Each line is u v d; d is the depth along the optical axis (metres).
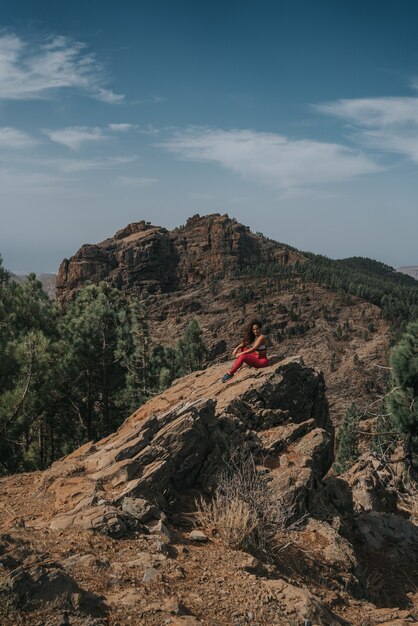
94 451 9.24
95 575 4.91
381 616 6.30
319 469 9.24
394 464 17.72
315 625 4.93
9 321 24.58
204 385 11.75
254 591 5.26
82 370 30.55
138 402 32.66
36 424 29.47
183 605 4.66
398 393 18.44
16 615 3.99
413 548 9.69
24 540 5.48
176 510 7.23
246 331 11.53
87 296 37.53
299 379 10.93
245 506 6.94
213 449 8.34
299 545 7.32
